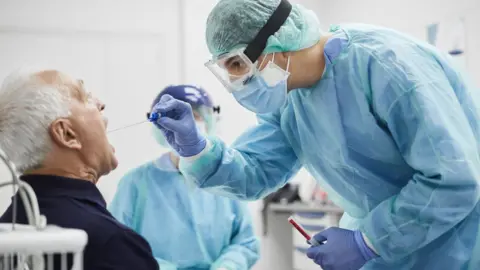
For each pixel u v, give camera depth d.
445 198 1.62
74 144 1.46
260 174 2.06
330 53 1.77
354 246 1.78
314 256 1.84
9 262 1.24
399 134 1.72
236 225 2.61
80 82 1.52
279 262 4.43
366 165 1.83
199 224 2.51
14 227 1.18
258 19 1.73
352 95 1.77
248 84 1.78
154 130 2.49
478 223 1.72
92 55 4.50
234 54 1.75
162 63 4.62
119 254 1.36
